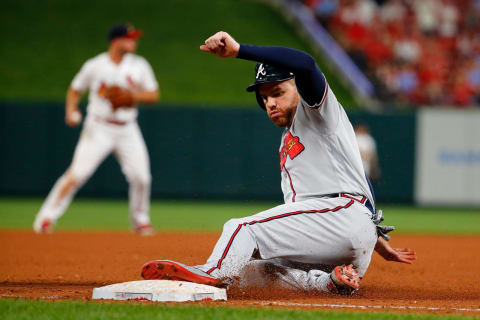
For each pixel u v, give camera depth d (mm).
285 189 14875
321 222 13617
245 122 60562
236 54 12781
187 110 60812
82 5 89500
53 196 34406
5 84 73875
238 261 13398
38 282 17422
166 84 75500
